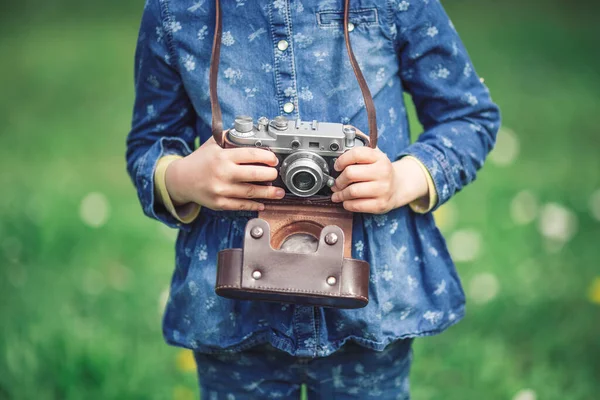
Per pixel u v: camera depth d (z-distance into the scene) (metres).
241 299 1.83
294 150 1.79
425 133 2.04
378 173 1.79
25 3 10.66
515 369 3.15
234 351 2.02
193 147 2.12
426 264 2.03
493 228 4.01
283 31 1.91
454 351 3.16
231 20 1.93
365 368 2.08
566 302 3.49
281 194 1.83
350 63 1.92
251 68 1.92
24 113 6.64
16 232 4.01
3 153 5.59
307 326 1.95
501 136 4.89
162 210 2.04
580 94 6.80
